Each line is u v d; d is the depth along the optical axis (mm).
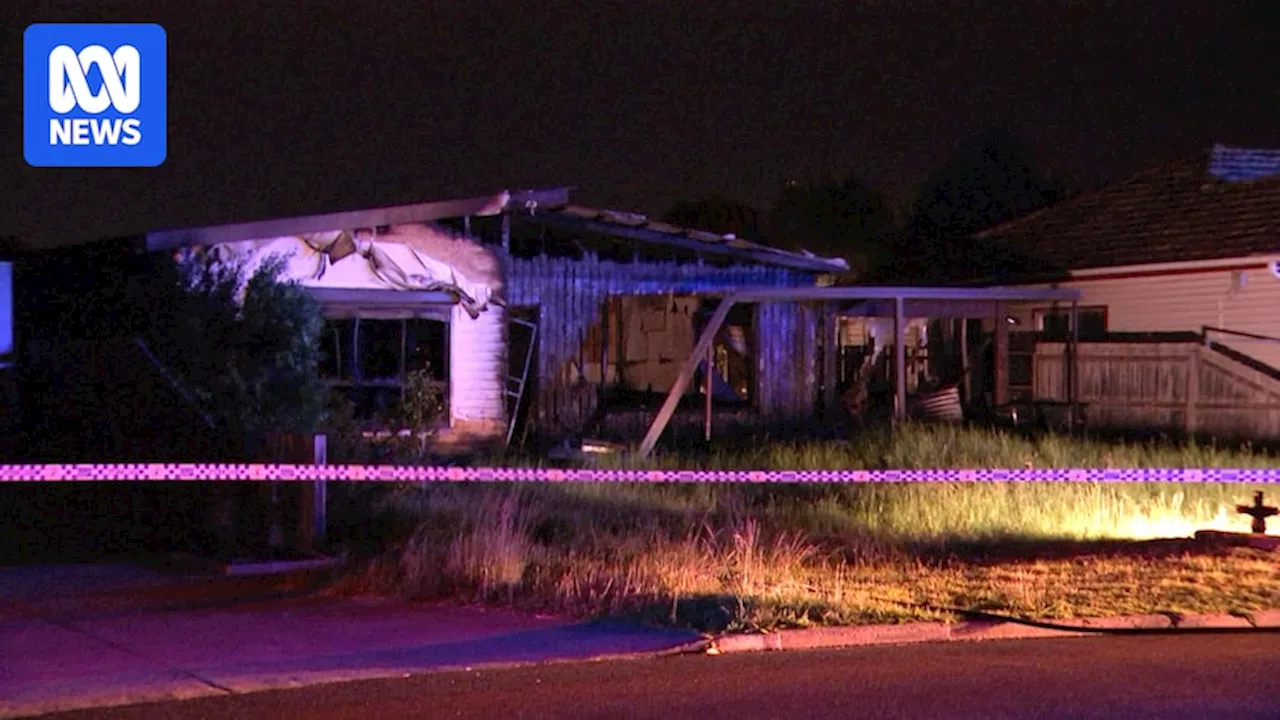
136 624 9695
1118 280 25812
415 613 10117
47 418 16312
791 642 9438
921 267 31438
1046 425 23203
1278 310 23172
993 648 9391
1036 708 7695
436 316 20406
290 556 11977
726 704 7770
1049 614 10242
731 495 16453
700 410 23109
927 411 22953
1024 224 29766
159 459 14016
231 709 7629
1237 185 25969
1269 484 16250
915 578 11461
